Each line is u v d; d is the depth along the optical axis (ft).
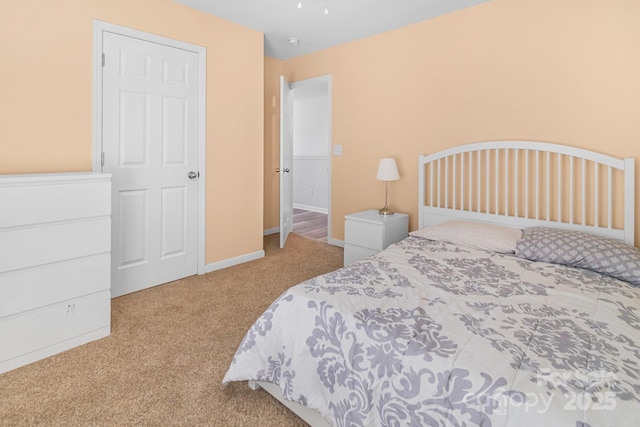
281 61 14.70
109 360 5.81
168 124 9.04
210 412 4.64
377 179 11.07
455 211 9.46
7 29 6.40
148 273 8.96
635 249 6.28
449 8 9.30
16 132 6.61
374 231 9.65
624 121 7.10
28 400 4.80
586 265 6.09
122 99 8.10
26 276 5.59
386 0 8.84
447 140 9.86
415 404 3.34
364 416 3.67
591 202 7.59
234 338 6.57
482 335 3.75
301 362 4.33
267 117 14.98
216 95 10.05
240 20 10.18
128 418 4.49
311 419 4.33
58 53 7.04
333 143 13.00
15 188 5.40
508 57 8.57
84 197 6.20
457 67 9.50
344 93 12.42
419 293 4.91
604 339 3.72
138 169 8.53
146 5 8.35
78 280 6.19
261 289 9.01
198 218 9.96
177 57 9.07
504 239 7.38
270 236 15.28
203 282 9.46
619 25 7.05
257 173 11.51
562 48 7.77
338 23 10.39
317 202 22.27
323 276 5.53
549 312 4.36
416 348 3.52
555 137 7.98
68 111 7.23
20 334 5.58
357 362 3.84
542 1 7.98
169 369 5.58
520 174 8.60
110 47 7.81
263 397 4.98
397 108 10.96
